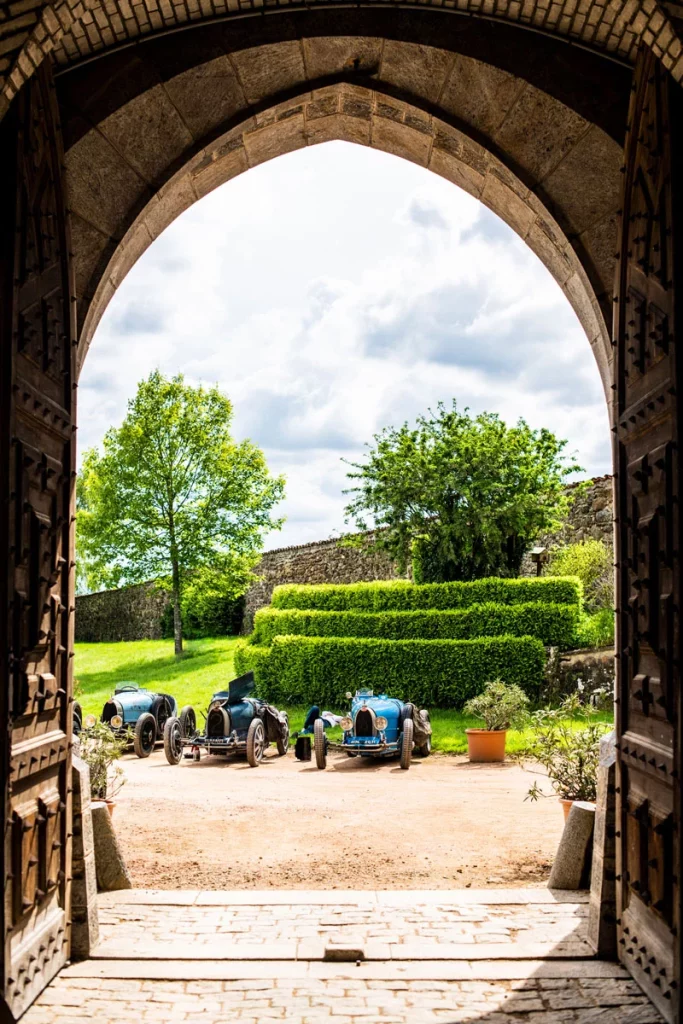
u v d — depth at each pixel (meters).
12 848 3.35
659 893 3.49
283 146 5.44
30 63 3.18
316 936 4.47
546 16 4.48
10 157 3.22
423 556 21.28
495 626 17.36
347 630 19.06
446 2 4.61
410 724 12.29
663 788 3.50
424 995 3.75
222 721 13.26
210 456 29.73
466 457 20.36
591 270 4.75
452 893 5.24
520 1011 3.58
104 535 29.75
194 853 6.72
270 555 31.50
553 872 5.35
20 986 3.41
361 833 7.46
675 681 3.32
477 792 9.82
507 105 4.72
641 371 3.81
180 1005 3.64
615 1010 3.58
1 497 3.16
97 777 6.50
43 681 3.65
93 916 4.32
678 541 3.29
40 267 3.64
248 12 4.62
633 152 3.92
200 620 35.22
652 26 3.27
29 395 3.48
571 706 7.11
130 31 4.47
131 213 4.71
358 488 21.56
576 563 20.02
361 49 4.76
